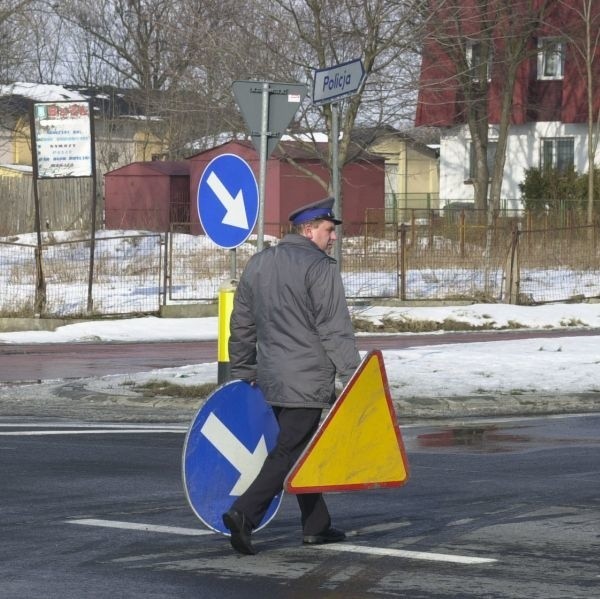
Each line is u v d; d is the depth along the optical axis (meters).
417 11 42.31
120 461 14.88
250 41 43.97
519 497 12.77
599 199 60.75
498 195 63.03
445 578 9.37
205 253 48.38
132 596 8.88
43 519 11.56
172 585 9.19
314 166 64.88
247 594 8.92
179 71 47.19
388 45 42.50
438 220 58.75
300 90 16.83
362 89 42.53
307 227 10.27
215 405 10.16
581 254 45.66
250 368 10.43
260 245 16.84
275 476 10.05
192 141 81.25
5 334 33.69
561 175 63.00
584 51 63.16
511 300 40.25
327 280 10.00
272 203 64.81
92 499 12.54
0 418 18.91
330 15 42.88
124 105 92.56
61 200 68.25
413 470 14.45
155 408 20.14
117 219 70.69
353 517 11.70
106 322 35.56
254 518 10.03
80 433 17.22
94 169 38.50
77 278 44.09
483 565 9.77
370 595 8.88
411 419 19.00
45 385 22.75
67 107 38.38
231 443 10.23
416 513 11.91
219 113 45.97
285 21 43.59
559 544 10.56
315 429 10.23
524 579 9.33
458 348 27.41
